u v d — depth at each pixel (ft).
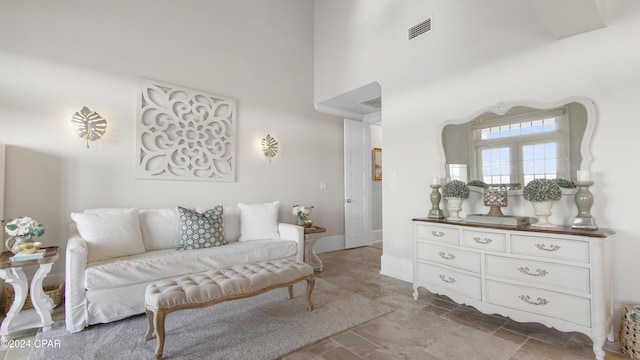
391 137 12.55
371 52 13.53
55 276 9.48
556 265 6.72
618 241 7.04
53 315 8.21
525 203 8.77
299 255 11.71
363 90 14.48
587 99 7.55
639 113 6.86
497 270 7.65
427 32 11.30
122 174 10.70
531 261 7.09
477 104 9.79
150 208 11.10
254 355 6.29
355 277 12.07
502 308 7.54
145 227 10.14
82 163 10.00
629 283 6.89
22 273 7.31
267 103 14.83
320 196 16.85
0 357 6.20
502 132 9.23
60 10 9.81
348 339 7.01
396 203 12.28
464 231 8.36
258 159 14.37
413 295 9.82
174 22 12.11
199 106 12.50
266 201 14.57
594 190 7.41
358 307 8.89
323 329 7.46
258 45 14.61
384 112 12.87
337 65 15.35
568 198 7.84
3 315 8.22
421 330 7.46
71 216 9.21
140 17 11.32
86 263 7.71
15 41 9.11
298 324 7.74
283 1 15.65
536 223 8.07
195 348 6.56
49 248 8.46
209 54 12.99
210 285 6.80
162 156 11.55
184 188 12.06
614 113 7.18
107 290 7.70
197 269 9.16
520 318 7.23
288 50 15.75
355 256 15.76
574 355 6.31
